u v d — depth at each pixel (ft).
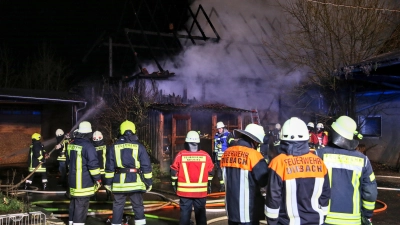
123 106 47.11
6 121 53.83
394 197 31.58
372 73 45.39
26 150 55.21
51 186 37.32
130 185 19.35
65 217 24.86
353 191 12.16
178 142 45.29
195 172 18.99
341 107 52.60
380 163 49.26
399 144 47.01
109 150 19.57
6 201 21.25
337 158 12.35
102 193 33.91
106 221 23.35
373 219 24.38
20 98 45.50
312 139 41.24
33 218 19.77
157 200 30.42
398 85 46.50
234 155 14.43
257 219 14.02
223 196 31.68
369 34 51.60
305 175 11.33
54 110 56.59
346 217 12.06
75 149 19.83
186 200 19.11
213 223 23.18
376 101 49.90
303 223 11.29
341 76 46.85
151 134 44.98
